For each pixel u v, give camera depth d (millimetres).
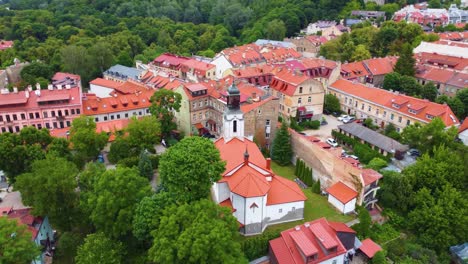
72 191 69000
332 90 129625
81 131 85438
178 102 101812
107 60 173500
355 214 73812
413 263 63531
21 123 105000
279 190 68688
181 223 52938
